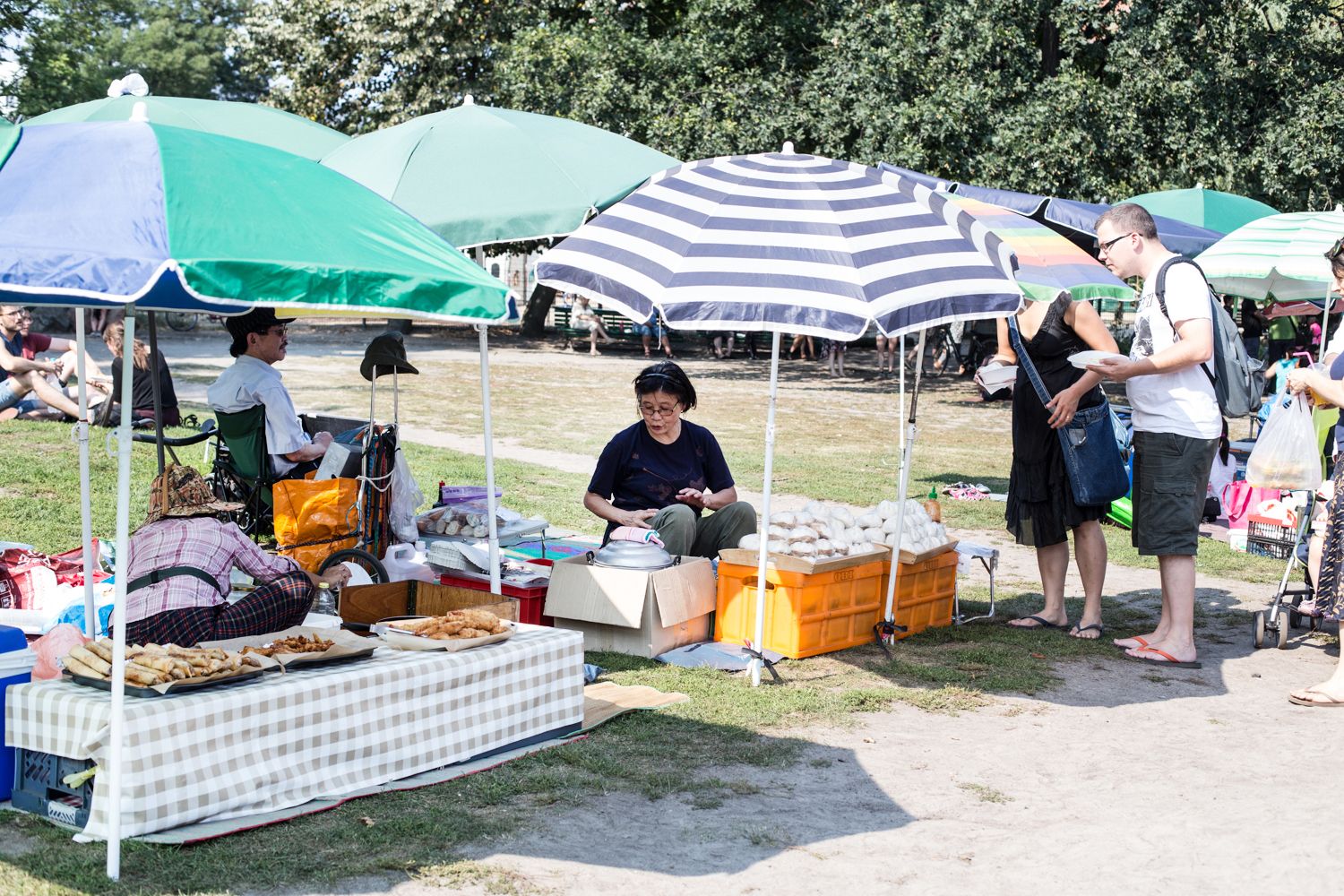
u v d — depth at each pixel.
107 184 3.71
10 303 4.02
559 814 4.30
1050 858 4.07
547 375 25.98
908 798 4.60
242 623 4.88
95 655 4.13
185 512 4.93
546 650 5.00
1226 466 11.39
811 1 26.88
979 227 5.64
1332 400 6.37
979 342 27.62
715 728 5.29
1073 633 7.16
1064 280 6.76
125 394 3.72
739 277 5.12
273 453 7.23
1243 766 5.02
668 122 25.59
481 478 11.97
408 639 4.77
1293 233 9.83
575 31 27.94
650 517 6.84
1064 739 5.34
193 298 5.12
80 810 3.93
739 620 6.59
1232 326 6.51
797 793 4.61
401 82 32.59
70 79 40.56
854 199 5.55
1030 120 22.84
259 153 4.29
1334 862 4.05
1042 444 7.08
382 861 3.81
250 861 3.76
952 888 3.84
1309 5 23.16
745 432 17.14
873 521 7.05
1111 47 23.47
